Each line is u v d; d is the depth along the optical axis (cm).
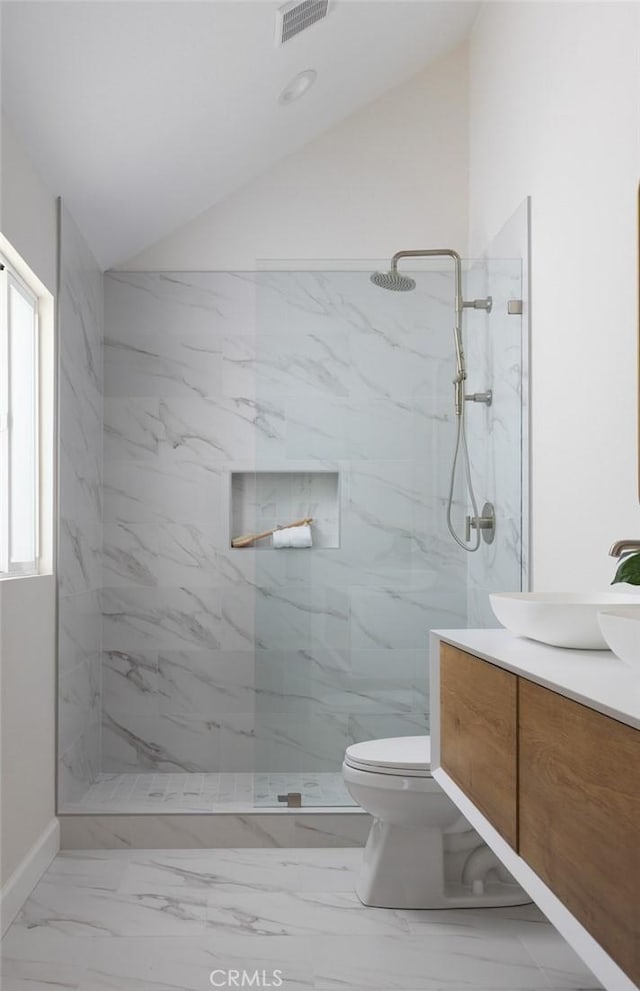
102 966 236
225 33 284
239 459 384
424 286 333
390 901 276
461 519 331
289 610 336
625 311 230
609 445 241
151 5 249
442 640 214
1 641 260
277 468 335
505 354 327
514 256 331
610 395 241
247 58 308
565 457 279
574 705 126
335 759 335
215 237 420
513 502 324
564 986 226
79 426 356
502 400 327
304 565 336
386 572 335
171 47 275
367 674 335
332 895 285
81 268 360
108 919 266
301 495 336
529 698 146
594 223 254
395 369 333
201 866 311
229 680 381
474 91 413
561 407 284
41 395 328
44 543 328
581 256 265
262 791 335
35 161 299
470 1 382
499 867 287
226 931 258
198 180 384
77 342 354
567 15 278
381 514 334
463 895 278
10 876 268
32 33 238
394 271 333
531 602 174
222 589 382
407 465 333
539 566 306
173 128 326
